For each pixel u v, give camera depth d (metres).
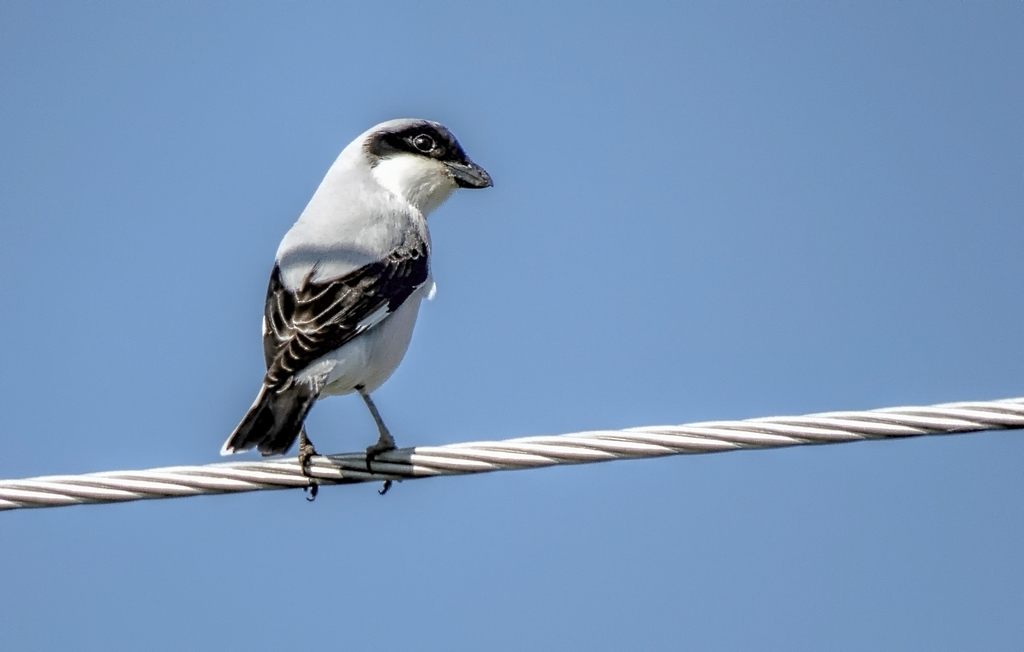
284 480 10.27
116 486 9.77
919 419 9.11
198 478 10.02
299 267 12.27
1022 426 9.01
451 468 10.09
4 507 9.70
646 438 9.49
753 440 9.30
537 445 9.77
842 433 9.20
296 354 11.44
